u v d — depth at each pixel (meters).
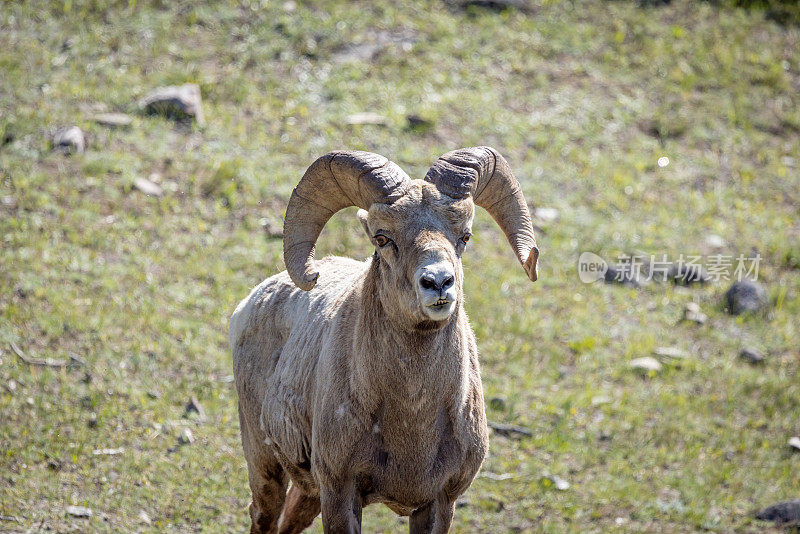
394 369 18.19
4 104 49.78
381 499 19.67
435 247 16.45
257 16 62.47
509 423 34.69
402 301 16.97
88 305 36.84
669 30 68.38
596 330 41.72
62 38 57.38
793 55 67.75
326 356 19.81
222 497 28.61
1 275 37.38
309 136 52.19
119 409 31.58
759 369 40.44
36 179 43.97
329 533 19.23
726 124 60.69
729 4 72.00
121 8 61.38
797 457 34.72
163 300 38.34
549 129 57.12
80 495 27.41
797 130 61.34
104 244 40.94
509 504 30.44
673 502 31.45
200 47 58.94
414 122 54.53
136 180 45.53
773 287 46.59
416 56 61.31
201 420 32.03
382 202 17.50
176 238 42.69
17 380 31.81
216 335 36.97
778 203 54.41
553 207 50.56
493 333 40.16
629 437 34.91
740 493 32.34
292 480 22.41
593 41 66.00
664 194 53.56
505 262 45.59
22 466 28.08
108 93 52.62
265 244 43.25
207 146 49.69
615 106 60.34
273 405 21.75
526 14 67.81
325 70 58.56
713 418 36.69
